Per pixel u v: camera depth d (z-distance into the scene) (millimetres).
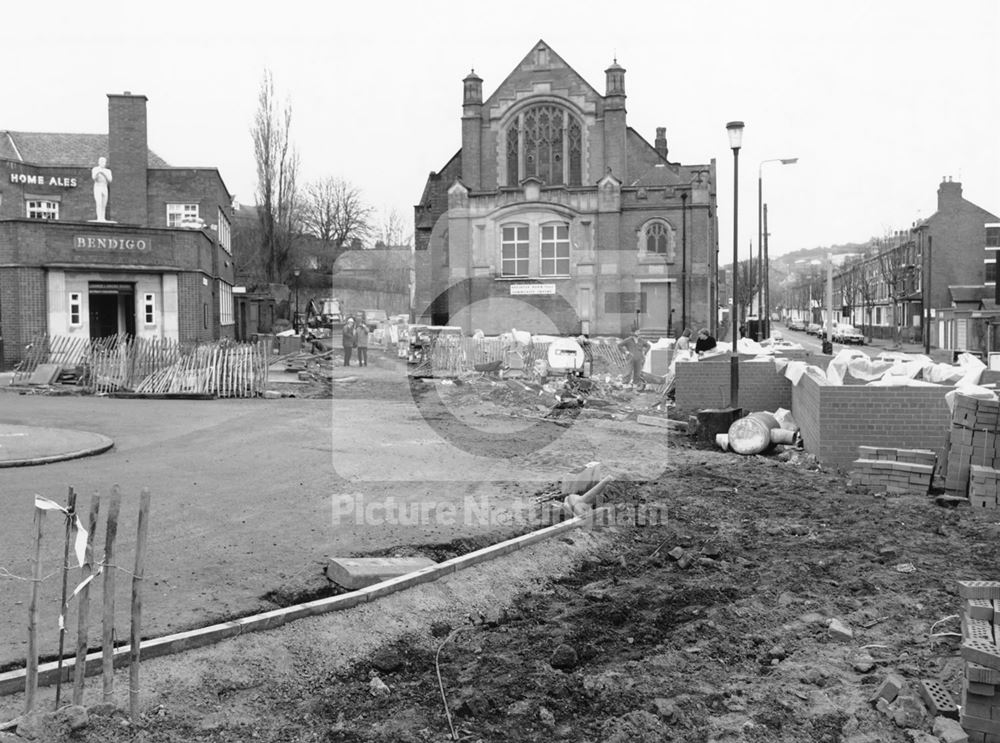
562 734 5598
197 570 7836
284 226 49781
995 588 5980
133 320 32781
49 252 29859
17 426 16016
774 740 5500
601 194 48281
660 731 5590
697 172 48500
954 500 11602
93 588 7176
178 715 5430
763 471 13812
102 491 10711
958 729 5422
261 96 48906
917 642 6930
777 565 9023
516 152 53938
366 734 5469
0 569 7512
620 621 7621
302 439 15172
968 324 58688
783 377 19281
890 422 13719
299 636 6566
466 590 7859
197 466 12469
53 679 5496
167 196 42094
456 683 6258
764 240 49875
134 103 41500
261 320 51219
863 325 99312
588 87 52500
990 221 70312
